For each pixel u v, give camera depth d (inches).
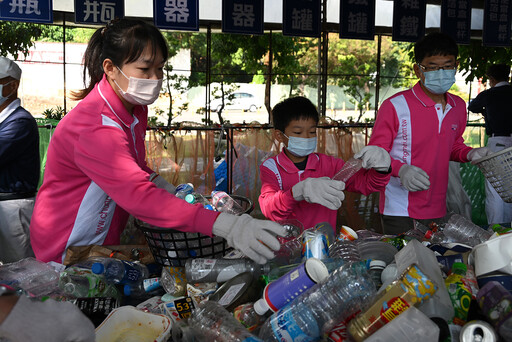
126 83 71.7
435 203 113.0
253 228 56.4
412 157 110.8
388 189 113.5
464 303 49.7
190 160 189.8
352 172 79.8
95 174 66.2
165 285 67.1
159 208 61.2
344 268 52.2
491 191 203.8
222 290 58.6
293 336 47.8
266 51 333.7
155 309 61.9
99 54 76.1
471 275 55.4
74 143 69.2
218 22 297.0
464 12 241.1
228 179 190.2
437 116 109.0
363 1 233.1
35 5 197.3
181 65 331.6
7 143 113.7
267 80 323.9
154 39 70.5
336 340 47.8
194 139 189.3
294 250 67.9
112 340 51.7
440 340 44.1
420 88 110.2
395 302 46.1
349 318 49.6
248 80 342.0
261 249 55.3
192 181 190.1
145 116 87.3
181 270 67.9
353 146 200.2
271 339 48.3
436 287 47.0
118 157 65.6
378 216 206.8
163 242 67.7
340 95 364.5
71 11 272.5
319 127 193.9
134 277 69.4
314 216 94.7
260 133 197.0
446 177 113.4
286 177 93.8
